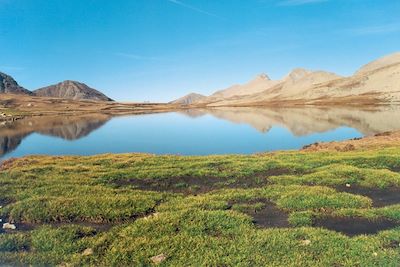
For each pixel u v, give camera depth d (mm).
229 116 158000
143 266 13578
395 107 160250
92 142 76562
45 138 84688
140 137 83875
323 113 143875
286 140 70625
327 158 32000
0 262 14109
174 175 27500
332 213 18703
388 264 13258
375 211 18641
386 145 41844
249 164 30250
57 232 16531
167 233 16203
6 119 151250
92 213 18844
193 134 87625
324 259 13664
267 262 13578
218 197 21484
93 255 14492
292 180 25141
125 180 26641
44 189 23312
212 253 14203
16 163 35906
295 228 16625
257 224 17594
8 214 19469
